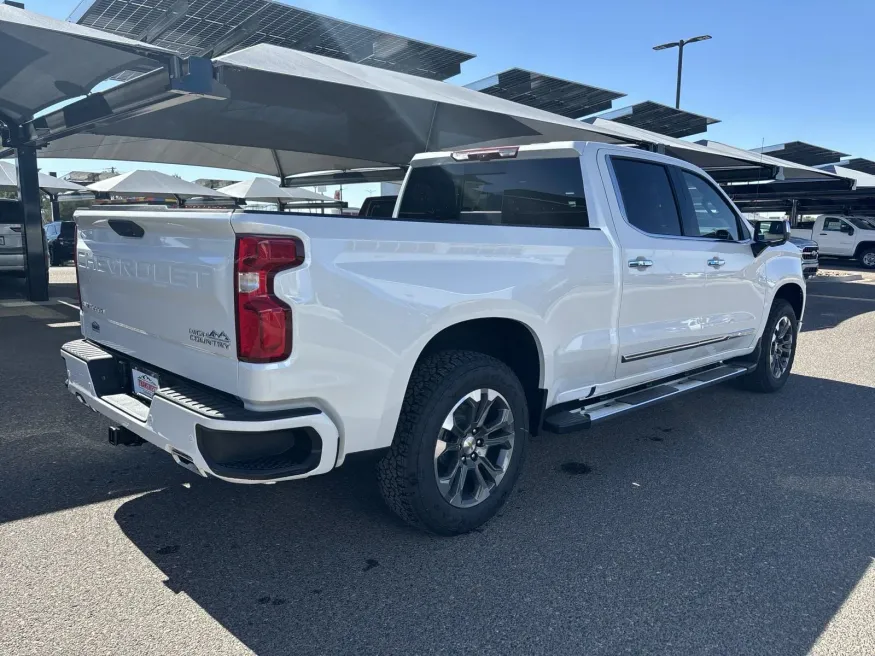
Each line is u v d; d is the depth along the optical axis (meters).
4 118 10.82
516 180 4.56
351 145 12.57
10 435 4.71
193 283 2.80
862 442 4.96
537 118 8.38
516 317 3.46
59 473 4.08
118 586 2.89
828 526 3.58
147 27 9.69
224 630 2.60
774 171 13.56
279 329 2.59
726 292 5.18
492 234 3.34
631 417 5.55
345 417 2.84
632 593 2.91
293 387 2.65
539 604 2.82
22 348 7.64
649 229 4.48
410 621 2.69
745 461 4.54
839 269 25.48
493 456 3.54
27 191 11.52
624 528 3.52
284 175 19.14
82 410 5.30
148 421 2.93
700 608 2.81
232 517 3.56
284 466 2.72
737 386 6.62
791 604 2.85
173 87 5.48
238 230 2.57
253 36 10.29
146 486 3.93
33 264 11.73
